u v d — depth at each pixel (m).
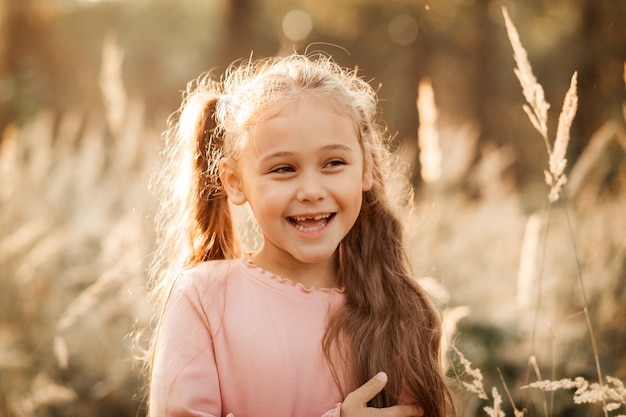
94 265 4.41
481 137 12.01
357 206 1.69
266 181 1.64
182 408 1.60
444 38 13.59
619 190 4.58
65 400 3.68
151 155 5.93
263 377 1.63
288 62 1.86
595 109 9.14
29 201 5.47
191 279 1.76
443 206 5.23
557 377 3.03
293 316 1.70
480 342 3.60
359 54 14.31
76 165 6.11
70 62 16.64
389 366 1.73
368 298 1.79
